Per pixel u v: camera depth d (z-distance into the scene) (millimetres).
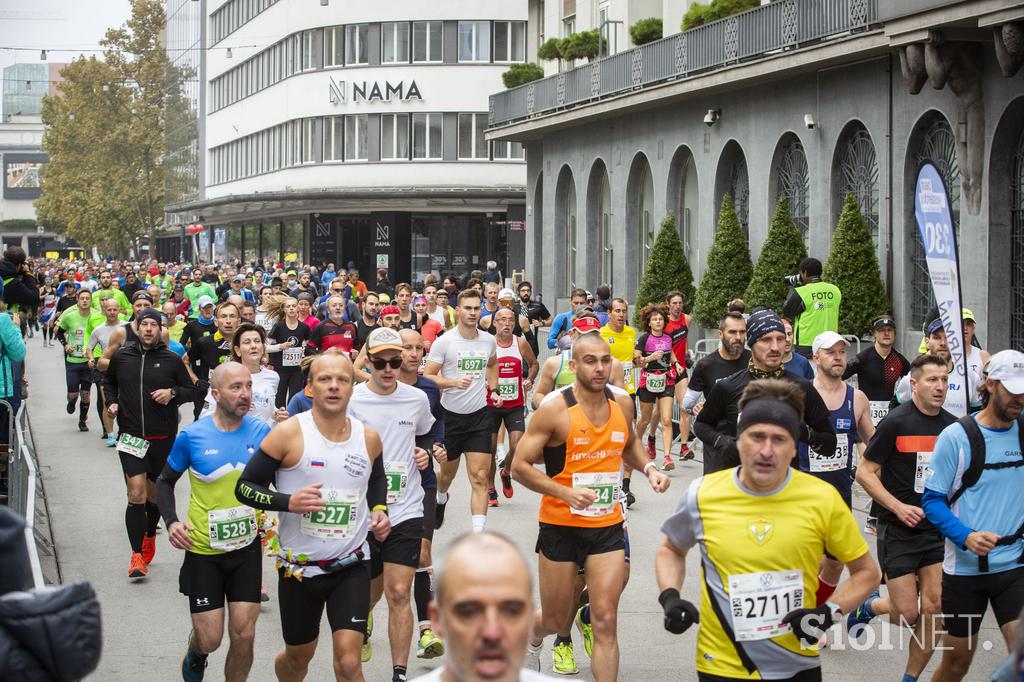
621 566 7223
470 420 11547
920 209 9148
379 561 8086
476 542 3119
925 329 12125
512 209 51781
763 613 5207
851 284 19844
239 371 7270
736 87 24484
